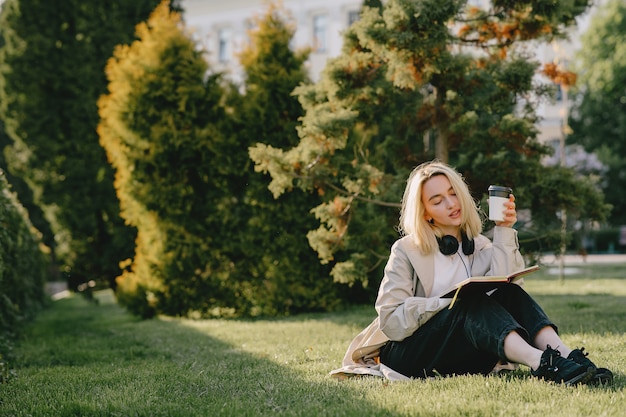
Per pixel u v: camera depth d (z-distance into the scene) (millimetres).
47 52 14562
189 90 9836
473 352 3477
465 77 7359
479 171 7867
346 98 7465
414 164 8195
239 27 33375
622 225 33500
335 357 4957
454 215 3615
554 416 2695
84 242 14617
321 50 30969
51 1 14633
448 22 7176
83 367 5246
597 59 33188
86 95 14547
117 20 15016
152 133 9852
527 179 7836
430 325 3543
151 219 10086
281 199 9781
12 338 7562
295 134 9828
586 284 12883
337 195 7719
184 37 10039
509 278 3309
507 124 7555
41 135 14516
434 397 3086
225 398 3482
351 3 30422
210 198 10039
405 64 6762
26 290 10125
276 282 9906
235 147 9930
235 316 10141
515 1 7133
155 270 10133
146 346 6723
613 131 33969
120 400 3467
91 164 14484
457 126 7621
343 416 2879
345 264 7707
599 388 3121
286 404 3236
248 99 10031
